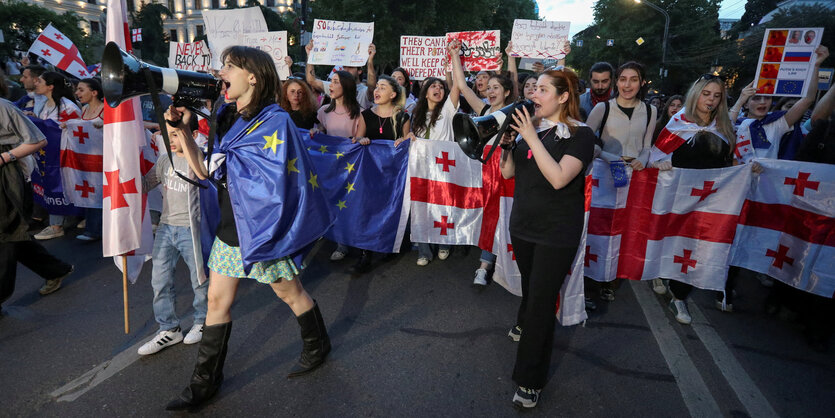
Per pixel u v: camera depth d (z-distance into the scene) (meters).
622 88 3.30
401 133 4.32
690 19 31.14
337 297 3.55
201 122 3.64
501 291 3.73
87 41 39.34
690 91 3.36
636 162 3.33
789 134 4.02
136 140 2.60
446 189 4.15
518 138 2.40
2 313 3.20
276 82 2.09
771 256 3.39
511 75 4.71
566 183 2.02
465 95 4.17
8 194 2.99
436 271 4.15
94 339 2.88
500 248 3.05
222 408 2.25
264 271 2.15
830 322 2.99
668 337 3.08
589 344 2.96
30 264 3.36
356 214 4.16
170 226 2.66
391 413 2.24
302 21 17.36
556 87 2.10
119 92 1.79
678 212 3.39
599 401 2.39
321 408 2.27
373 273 4.07
